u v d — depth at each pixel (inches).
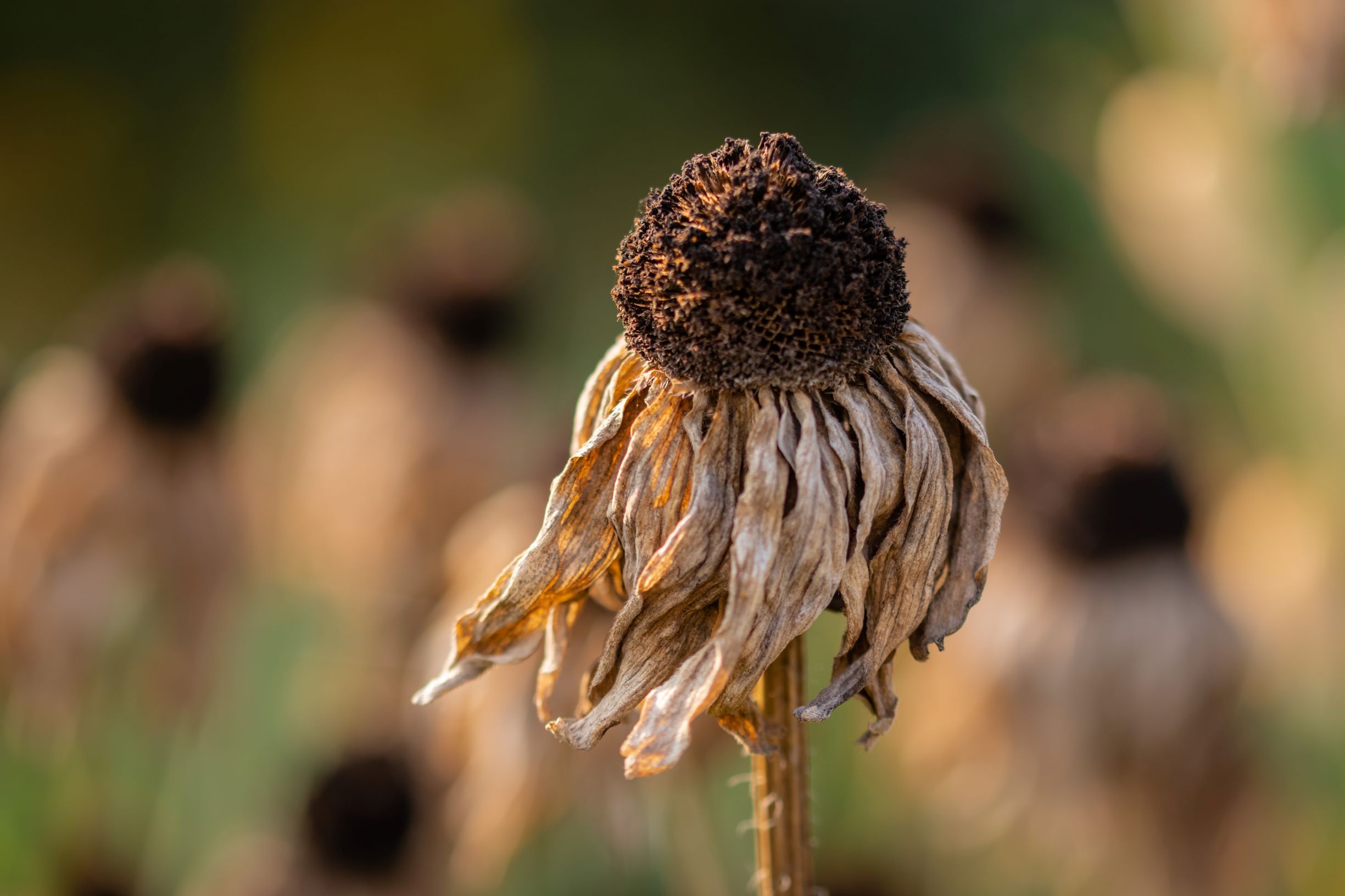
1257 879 31.0
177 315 36.0
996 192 54.7
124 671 34.7
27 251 85.5
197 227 88.7
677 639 16.5
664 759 16.2
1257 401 43.9
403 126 95.8
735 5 98.5
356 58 98.0
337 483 42.5
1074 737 30.1
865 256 16.4
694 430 16.4
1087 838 30.1
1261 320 43.3
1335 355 40.1
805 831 16.9
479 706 26.8
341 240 83.7
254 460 41.2
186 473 35.7
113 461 34.6
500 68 98.7
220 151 93.9
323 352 48.9
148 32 95.7
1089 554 30.7
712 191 16.4
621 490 16.5
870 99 93.8
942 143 60.7
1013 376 52.7
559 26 99.4
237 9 96.4
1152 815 29.9
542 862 26.5
